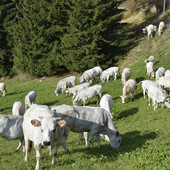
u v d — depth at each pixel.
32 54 38.62
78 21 34.09
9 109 23.38
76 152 10.09
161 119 14.15
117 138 10.20
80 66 34.78
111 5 34.41
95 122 9.87
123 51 36.75
